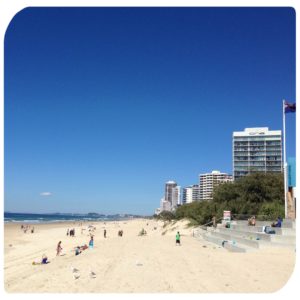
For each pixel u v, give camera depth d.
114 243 39.19
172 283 14.55
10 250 43.19
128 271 17.48
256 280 14.88
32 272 19.28
